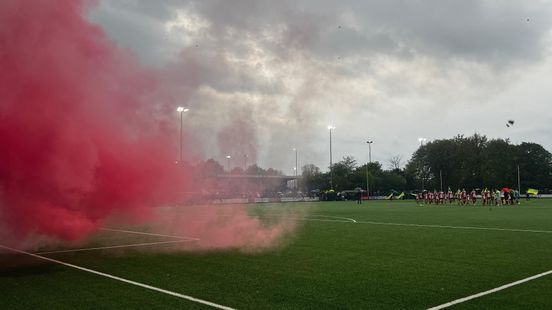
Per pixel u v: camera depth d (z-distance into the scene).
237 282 7.91
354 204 46.38
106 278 8.36
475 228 17.48
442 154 91.69
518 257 10.34
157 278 8.32
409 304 6.32
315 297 6.78
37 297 6.94
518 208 33.84
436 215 25.88
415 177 94.94
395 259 10.23
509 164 86.56
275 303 6.45
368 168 87.38
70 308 6.30
